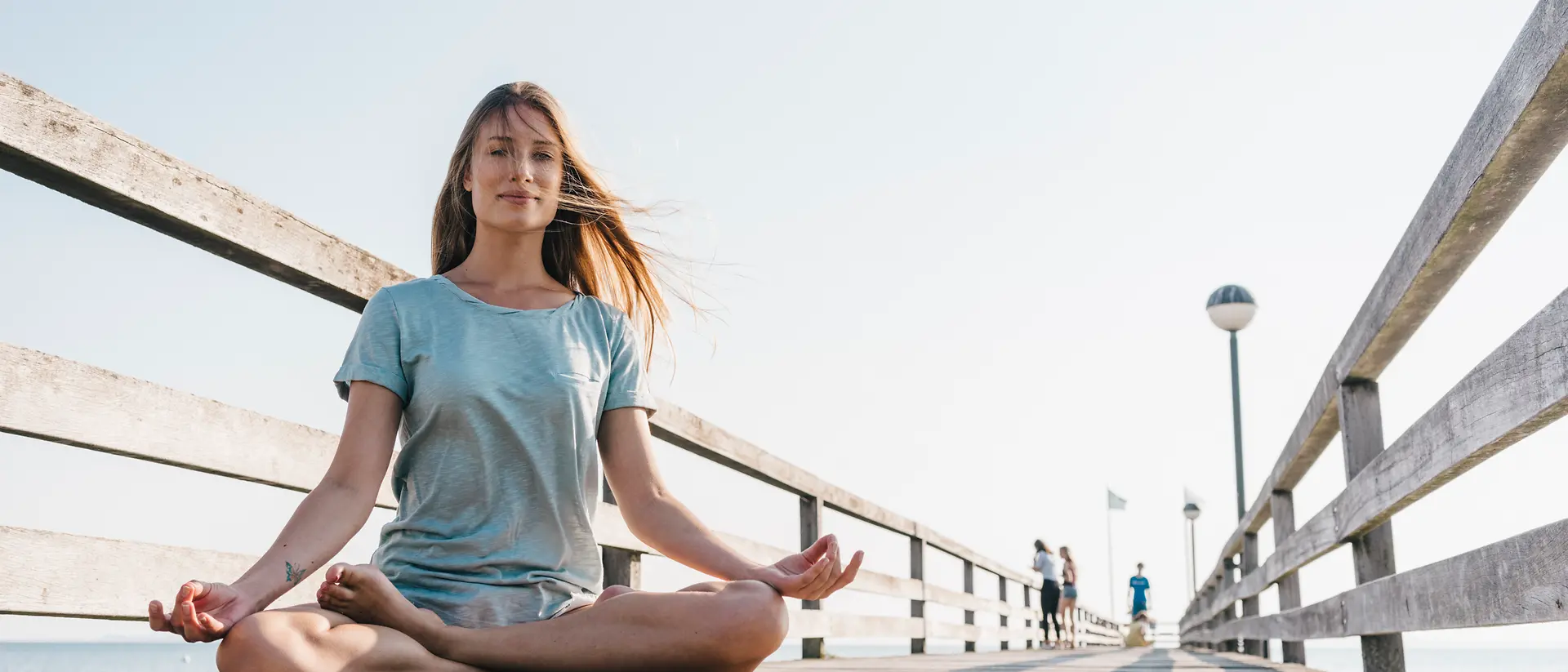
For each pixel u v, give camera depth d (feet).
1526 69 5.89
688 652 5.37
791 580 5.78
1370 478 10.98
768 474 16.42
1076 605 56.24
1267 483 20.52
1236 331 38.68
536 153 6.85
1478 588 7.56
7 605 6.15
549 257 7.64
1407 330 10.25
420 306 6.34
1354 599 11.98
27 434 6.10
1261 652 25.84
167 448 6.93
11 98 5.98
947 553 29.94
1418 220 8.61
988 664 18.97
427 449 6.15
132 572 6.94
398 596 5.17
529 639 5.39
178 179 6.97
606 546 12.14
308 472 8.21
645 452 6.79
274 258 7.66
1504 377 6.77
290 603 8.50
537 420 6.21
